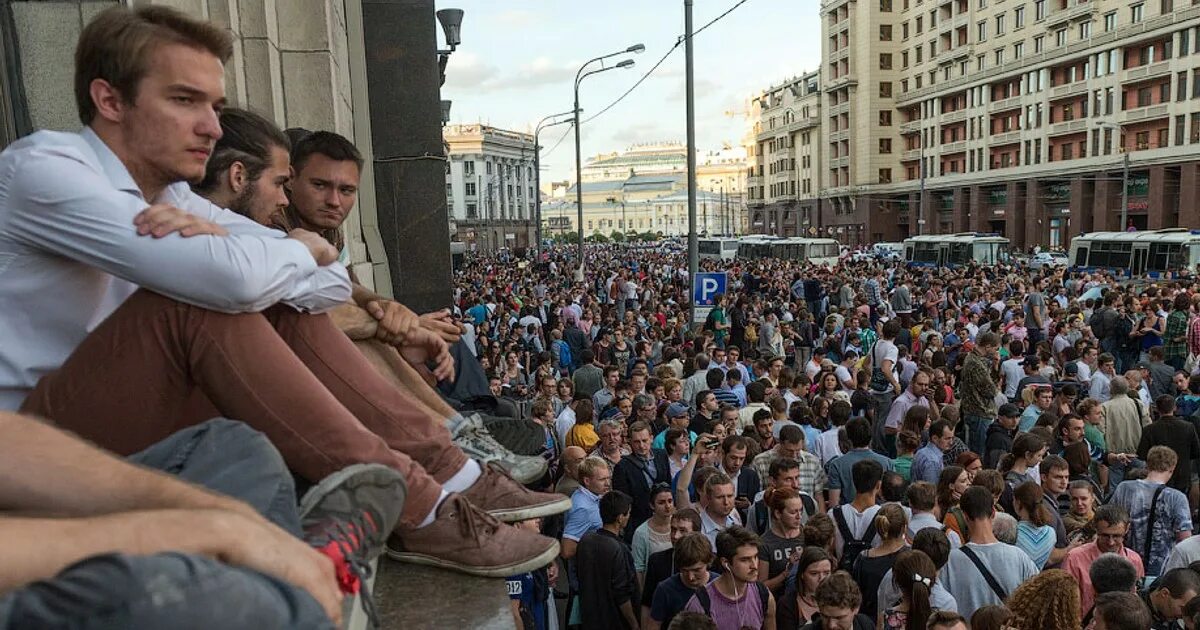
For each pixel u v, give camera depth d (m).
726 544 4.43
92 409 1.56
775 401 7.89
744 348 16.88
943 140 77.44
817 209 94.88
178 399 1.64
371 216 8.49
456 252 46.44
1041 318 15.88
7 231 1.50
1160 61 53.66
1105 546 5.04
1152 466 6.12
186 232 1.52
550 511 2.23
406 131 9.30
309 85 5.22
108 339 1.57
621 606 5.02
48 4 3.37
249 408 1.65
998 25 68.50
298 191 2.58
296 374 1.68
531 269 44.56
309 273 1.81
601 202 194.62
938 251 47.50
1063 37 62.12
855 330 14.12
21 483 0.97
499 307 21.38
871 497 5.51
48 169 1.46
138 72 1.55
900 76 83.31
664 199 185.62
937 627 3.74
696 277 13.72
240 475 1.27
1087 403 8.19
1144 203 56.56
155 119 1.58
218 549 0.87
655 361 14.49
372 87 9.18
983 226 72.06
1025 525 5.31
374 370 2.13
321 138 2.58
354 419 1.75
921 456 6.89
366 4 9.14
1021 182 67.50
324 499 1.44
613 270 41.72
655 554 5.09
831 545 5.29
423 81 9.26
